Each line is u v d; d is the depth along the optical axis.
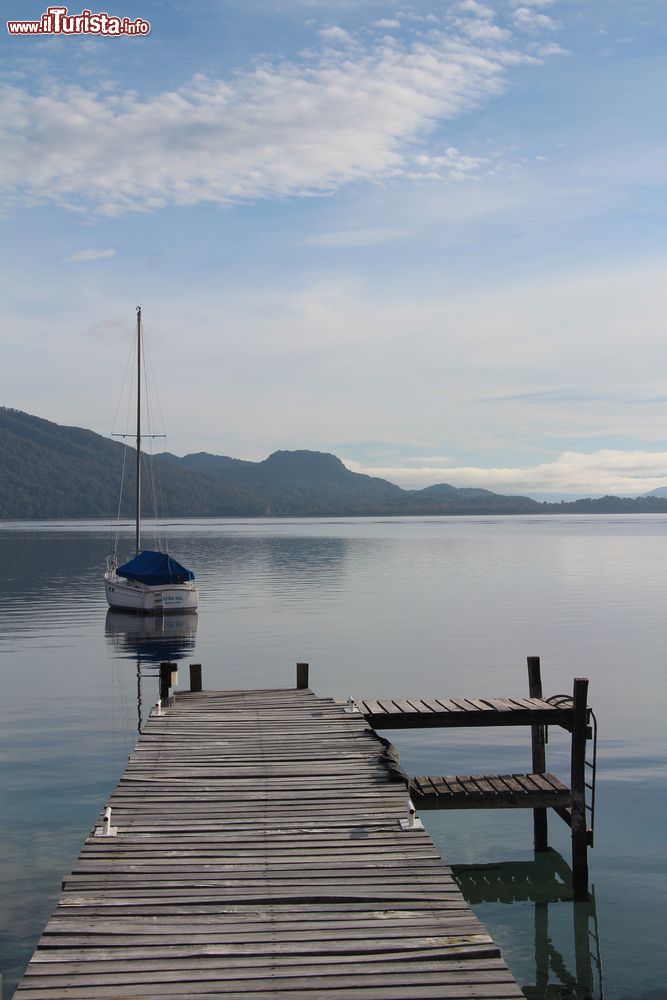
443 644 36.59
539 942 11.77
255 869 9.82
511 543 139.00
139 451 57.12
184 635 40.47
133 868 9.84
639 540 147.75
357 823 11.22
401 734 21.75
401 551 116.69
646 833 15.12
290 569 84.19
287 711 17.36
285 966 7.88
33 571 82.94
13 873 13.31
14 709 25.12
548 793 14.06
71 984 7.54
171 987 7.52
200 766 13.58
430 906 8.98
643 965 11.20
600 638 38.12
